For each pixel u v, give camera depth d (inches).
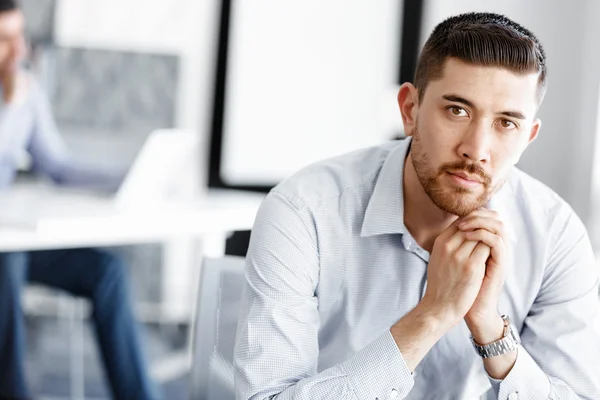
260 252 58.7
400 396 54.2
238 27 190.1
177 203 138.6
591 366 60.9
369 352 54.5
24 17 183.8
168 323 191.0
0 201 127.6
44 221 110.4
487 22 54.7
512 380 57.6
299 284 58.3
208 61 190.5
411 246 60.4
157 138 136.2
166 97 189.9
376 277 61.3
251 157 192.7
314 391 53.7
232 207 137.6
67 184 149.8
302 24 189.0
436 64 53.9
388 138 185.6
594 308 62.8
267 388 55.4
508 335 57.6
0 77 154.2
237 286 65.6
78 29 188.1
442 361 62.7
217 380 63.5
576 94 164.2
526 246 63.0
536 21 169.3
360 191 61.8
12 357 133.6
